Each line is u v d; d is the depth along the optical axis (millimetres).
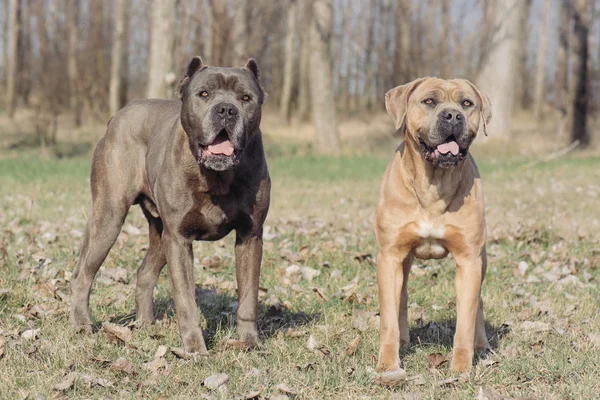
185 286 4543
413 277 6781
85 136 28625
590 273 7117
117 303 5688
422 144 4188
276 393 3789
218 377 3963
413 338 5023
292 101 37969
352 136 30016
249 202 4551
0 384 3836
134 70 40562
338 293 6074
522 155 21719
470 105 4289
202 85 4402
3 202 11602
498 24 22719
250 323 4680
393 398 3723
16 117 32969
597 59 41500
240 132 4262
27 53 38719
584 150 24156
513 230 8836
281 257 7434
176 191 4477
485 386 3787
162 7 18406
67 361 4211
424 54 32812
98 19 31562
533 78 54625
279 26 36562
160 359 4250
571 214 10734
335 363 4211
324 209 11414
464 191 4207
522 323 5246
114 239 5043
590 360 4316
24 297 5645
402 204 4254
